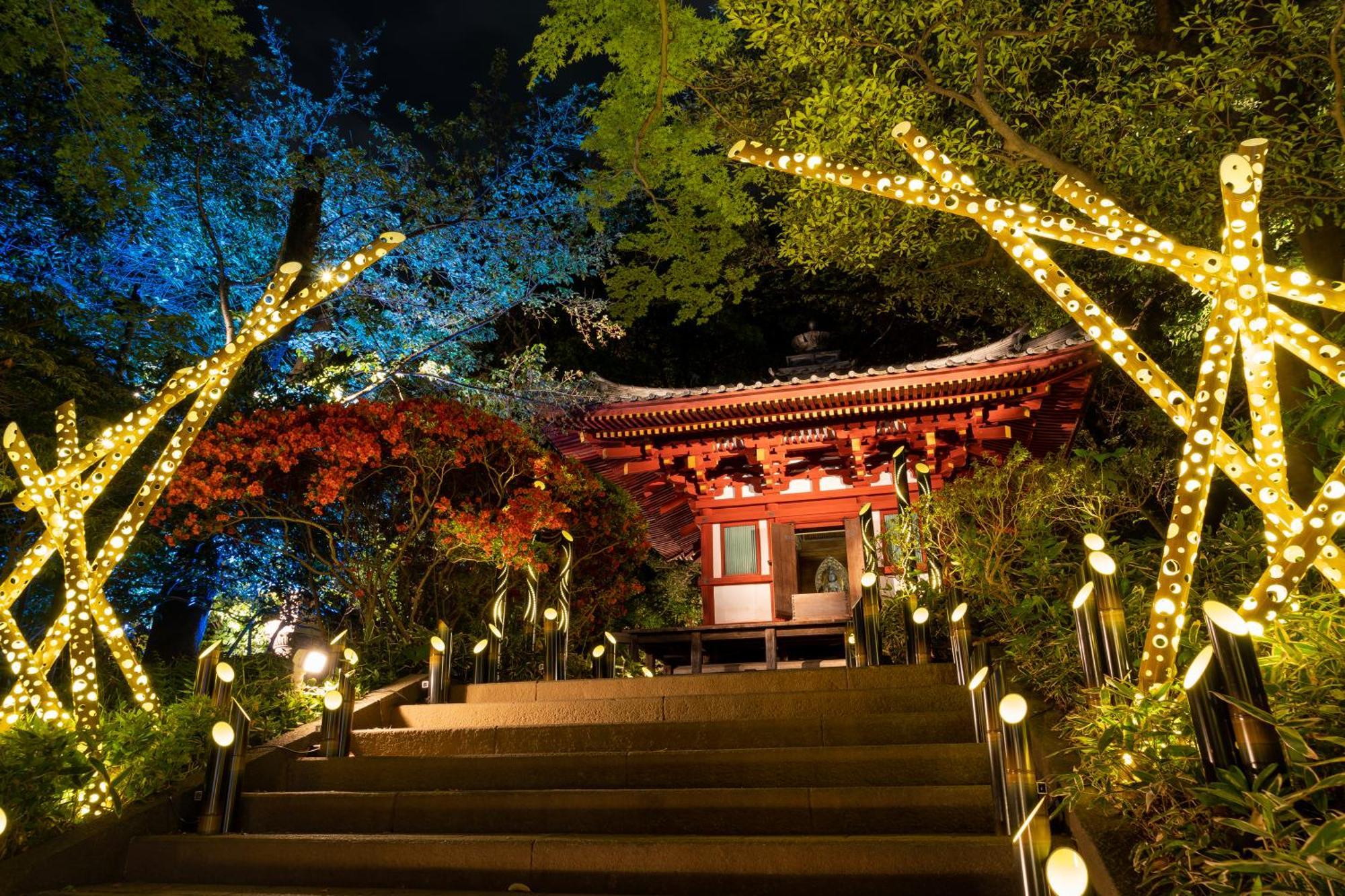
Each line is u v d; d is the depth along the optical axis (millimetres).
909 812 3885
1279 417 3191
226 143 13391
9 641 4738
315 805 4562
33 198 9883
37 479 4883
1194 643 3607
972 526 6465
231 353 5133
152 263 12961
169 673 7133
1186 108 7109
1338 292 2963
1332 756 2643
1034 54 7609
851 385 12117
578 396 14523
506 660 8117
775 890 3459
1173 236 8078
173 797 4594
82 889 3912
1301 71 6875
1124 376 14055
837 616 12359
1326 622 3166
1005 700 3312
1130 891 2576
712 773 4488
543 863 3730
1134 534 8586
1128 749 2947
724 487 13992
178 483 7367
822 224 8445
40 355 7727
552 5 5879
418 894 3641
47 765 4113
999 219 3486
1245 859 2373
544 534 9617
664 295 7234
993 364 11641
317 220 13000
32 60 7789
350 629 8195
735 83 10352
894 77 7430
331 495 7402
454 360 16219
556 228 17578
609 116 6355
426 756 5074
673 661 14297
